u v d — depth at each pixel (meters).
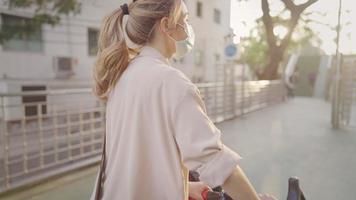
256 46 21.98
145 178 0.94
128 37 1.03
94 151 4.73
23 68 10.55
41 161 3.88
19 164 4.27
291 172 4.12
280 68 16.33
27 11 8.92
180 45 1.07
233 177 0.85
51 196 3.37
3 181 3.50
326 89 16.69
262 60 21.69
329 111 11.55
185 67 16.17
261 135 6.73
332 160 4.69
